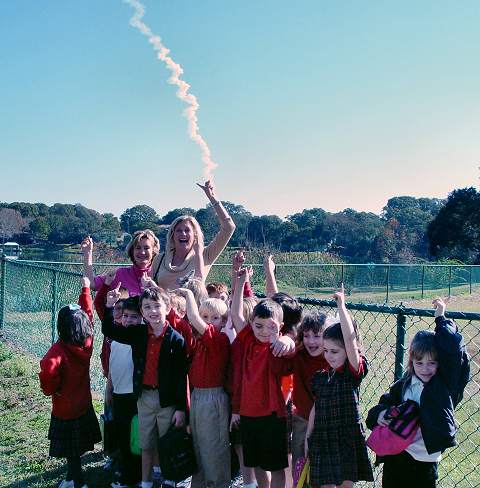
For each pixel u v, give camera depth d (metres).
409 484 2.94
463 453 5.07
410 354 2.97
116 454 4.62
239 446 4.02
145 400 4.00
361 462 3.21
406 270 27.59
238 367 3.74
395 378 3.68
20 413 6.54
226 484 3.84
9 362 8.76
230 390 3.89
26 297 12.13
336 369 3.26
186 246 5.11
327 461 3.19
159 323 3.94
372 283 25.98
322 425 3.23
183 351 3.98
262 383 3.58
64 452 4.24
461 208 52.38
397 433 2.93
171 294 4.33
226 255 20.52
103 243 41.69
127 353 4.40
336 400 3.21
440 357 2.86
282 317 3.59
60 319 4.30
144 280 4.26
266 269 4.79
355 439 3.20
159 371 3.92
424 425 2.84
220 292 4.76
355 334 3.23
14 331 11.16
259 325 3.53
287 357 3.59
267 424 3.55
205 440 3.81
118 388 4.39
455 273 30.30
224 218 5.39
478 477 4.51
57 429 4.27
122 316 4.20
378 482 4.15
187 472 3.81
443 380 2.88
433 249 55.62
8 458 5.20
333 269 24.44
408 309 3.54
